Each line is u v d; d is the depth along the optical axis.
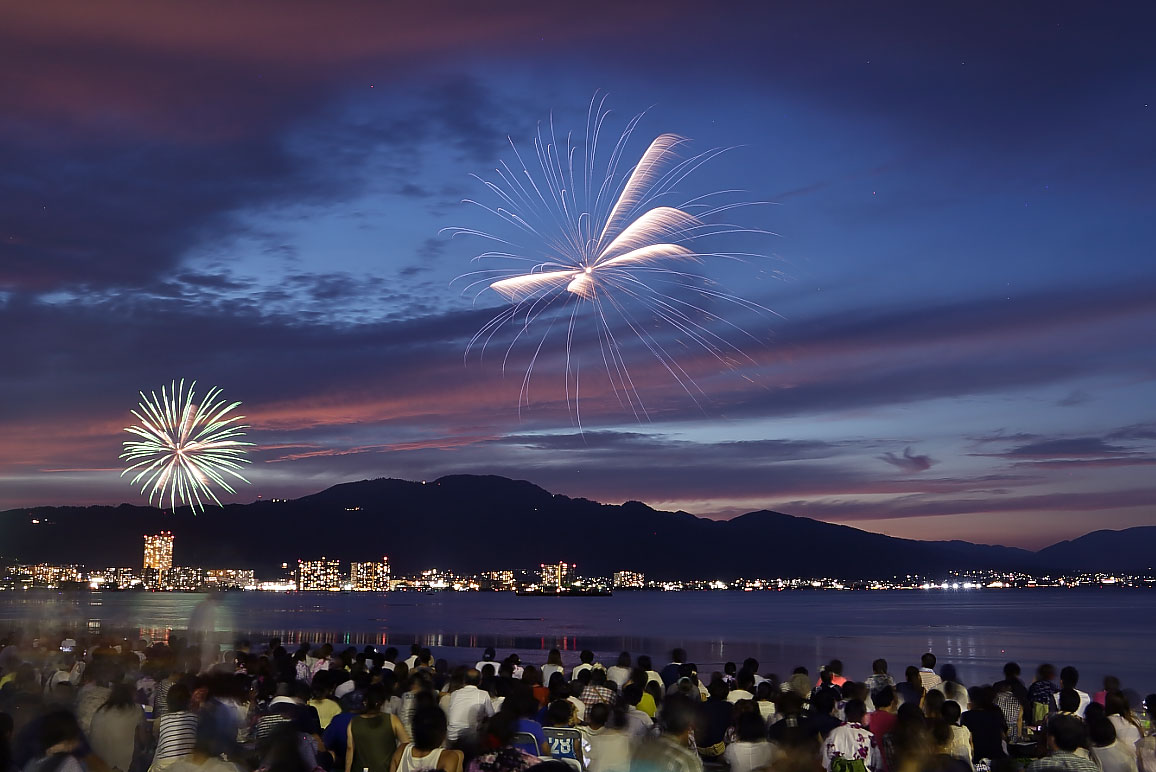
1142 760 11.53
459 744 9.34
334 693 16.52
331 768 11.45
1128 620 162.00
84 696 13.24
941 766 9.62
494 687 16.33
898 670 59.97
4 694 13.21
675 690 15.77
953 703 12.27
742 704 14.27
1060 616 185.12
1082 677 58.25
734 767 10.91
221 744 8.79
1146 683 54.47
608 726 10.99
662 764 8.39
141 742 12.24
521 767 7.99
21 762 9.51
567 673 22.86
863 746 10.95
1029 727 14.99
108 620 114.69
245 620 138.12
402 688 14.99
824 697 13.20
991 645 89.88
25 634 26.20
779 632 118.38
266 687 16.14
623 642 92.25
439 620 156.62
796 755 8.69
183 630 80.62
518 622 152.12
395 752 10.68
